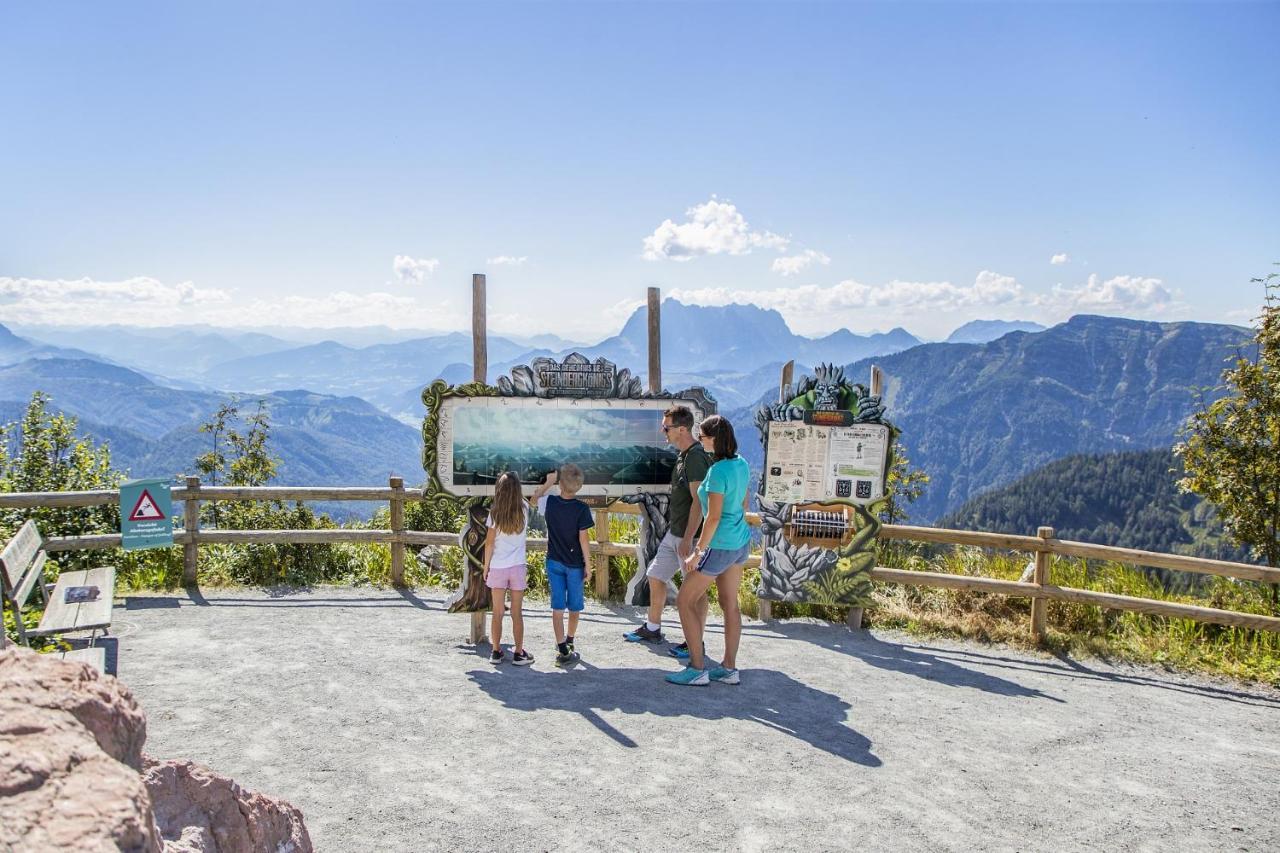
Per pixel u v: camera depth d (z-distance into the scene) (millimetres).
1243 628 8055
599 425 8523
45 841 1171
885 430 8734
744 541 6434
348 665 6891
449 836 4105
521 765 4996
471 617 7887
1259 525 9922
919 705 6422
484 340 8062
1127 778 5164
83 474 11906
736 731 5680
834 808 4574
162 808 1946
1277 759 5578
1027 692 6859
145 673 6523
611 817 4367
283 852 2318
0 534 9305
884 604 9383
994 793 4859
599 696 6309
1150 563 7820
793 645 8102
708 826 4309
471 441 7934
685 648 7395
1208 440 10297
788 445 8867
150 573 10023
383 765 4934
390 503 9977
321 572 10469
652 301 8805
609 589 9828
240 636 7707
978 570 10328
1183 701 6777
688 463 7047
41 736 1404
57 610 6398
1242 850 4305
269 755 5031
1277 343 9781
